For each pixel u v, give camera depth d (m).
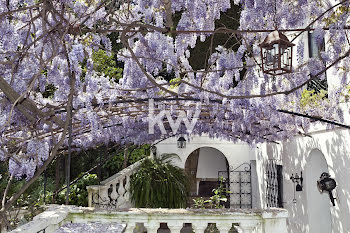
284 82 4.28
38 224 2.80
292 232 7.05
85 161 10.35
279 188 8.20
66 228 3.10
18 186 6.05
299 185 6.32
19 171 2.37
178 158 10.96
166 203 8.55
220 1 2.99
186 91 3.94
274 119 4.88
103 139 6.35
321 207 6.25
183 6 2.81
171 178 8.95
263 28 3.22
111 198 7.94
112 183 7.93
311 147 6.11
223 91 4.03
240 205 10.93
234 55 3.33
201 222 3.67
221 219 3.67
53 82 2.92
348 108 4.74
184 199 8.89
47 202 7.02
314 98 4.72
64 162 9.77
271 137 6.67
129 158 10.55
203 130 7.06
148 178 8.55
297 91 4.00
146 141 7.76
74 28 2.44
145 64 3.25
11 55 2.64
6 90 2.01
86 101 3.52
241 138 7.15
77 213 3.60
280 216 3.64
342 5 2.87
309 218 6.21
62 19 2.28
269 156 8.98
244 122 5.24
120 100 3.79
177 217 3.67
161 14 2.82
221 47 3.32
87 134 5.68
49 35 2.33
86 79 3.12
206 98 3.84
